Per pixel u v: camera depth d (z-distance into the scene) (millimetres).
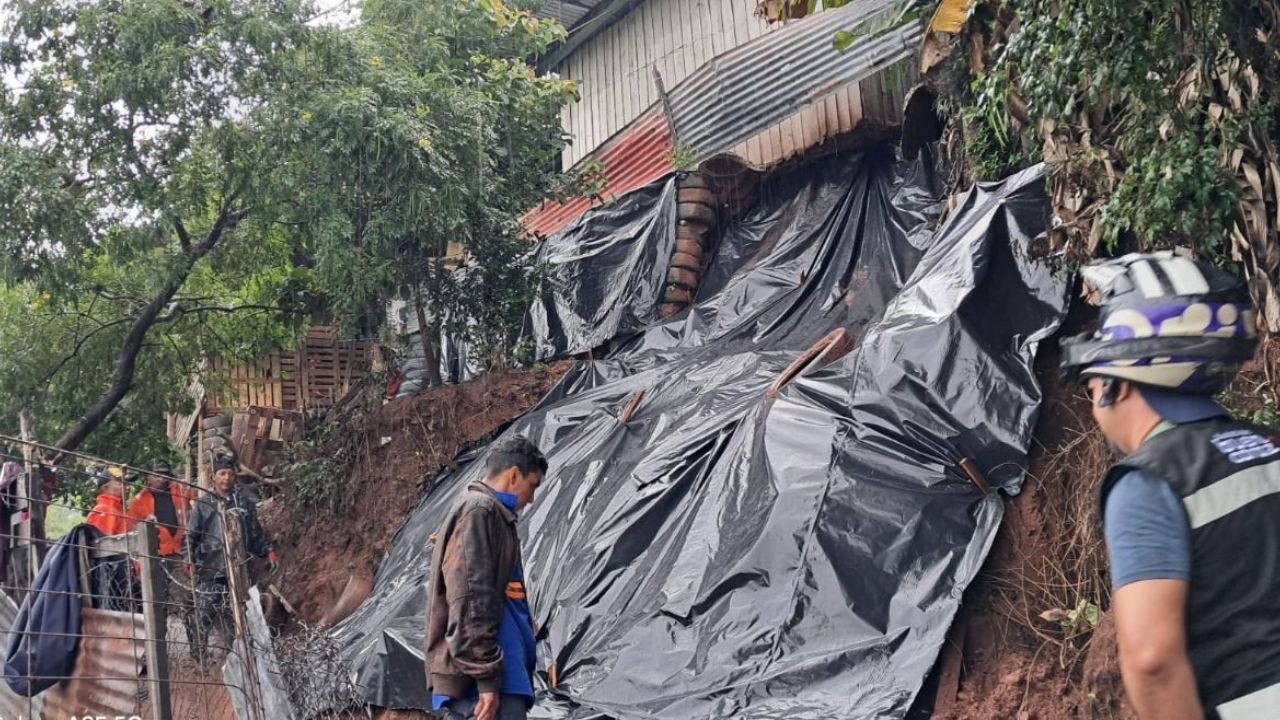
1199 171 4613
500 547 4367
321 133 10164
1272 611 1836
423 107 10703
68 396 12305
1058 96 5180
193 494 8602
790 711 5285
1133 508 1916
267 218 11320
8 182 9727
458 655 4156
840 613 5605
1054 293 6512
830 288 10320
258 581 9477
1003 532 5797
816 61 10188
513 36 13078
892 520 5879
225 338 13500
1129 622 1856
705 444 7328
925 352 6492
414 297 11648
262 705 5426
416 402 10805
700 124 11398
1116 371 2025
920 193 10297
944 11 6961
